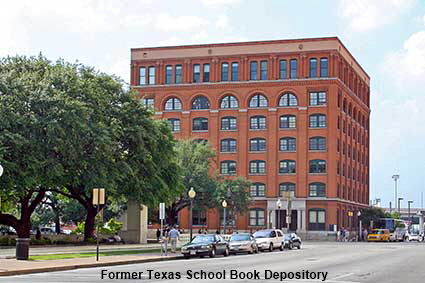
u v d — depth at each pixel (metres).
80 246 52.50
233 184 90.69
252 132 104.94
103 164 51.59
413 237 111.50
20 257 35.06
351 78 114.50
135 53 109.94
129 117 56.94
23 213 54.22
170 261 39.28
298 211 101.50
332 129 101.50
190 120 107.44
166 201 60.44
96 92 54.53
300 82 102.81
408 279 27.03
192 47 107.81
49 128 47.44
